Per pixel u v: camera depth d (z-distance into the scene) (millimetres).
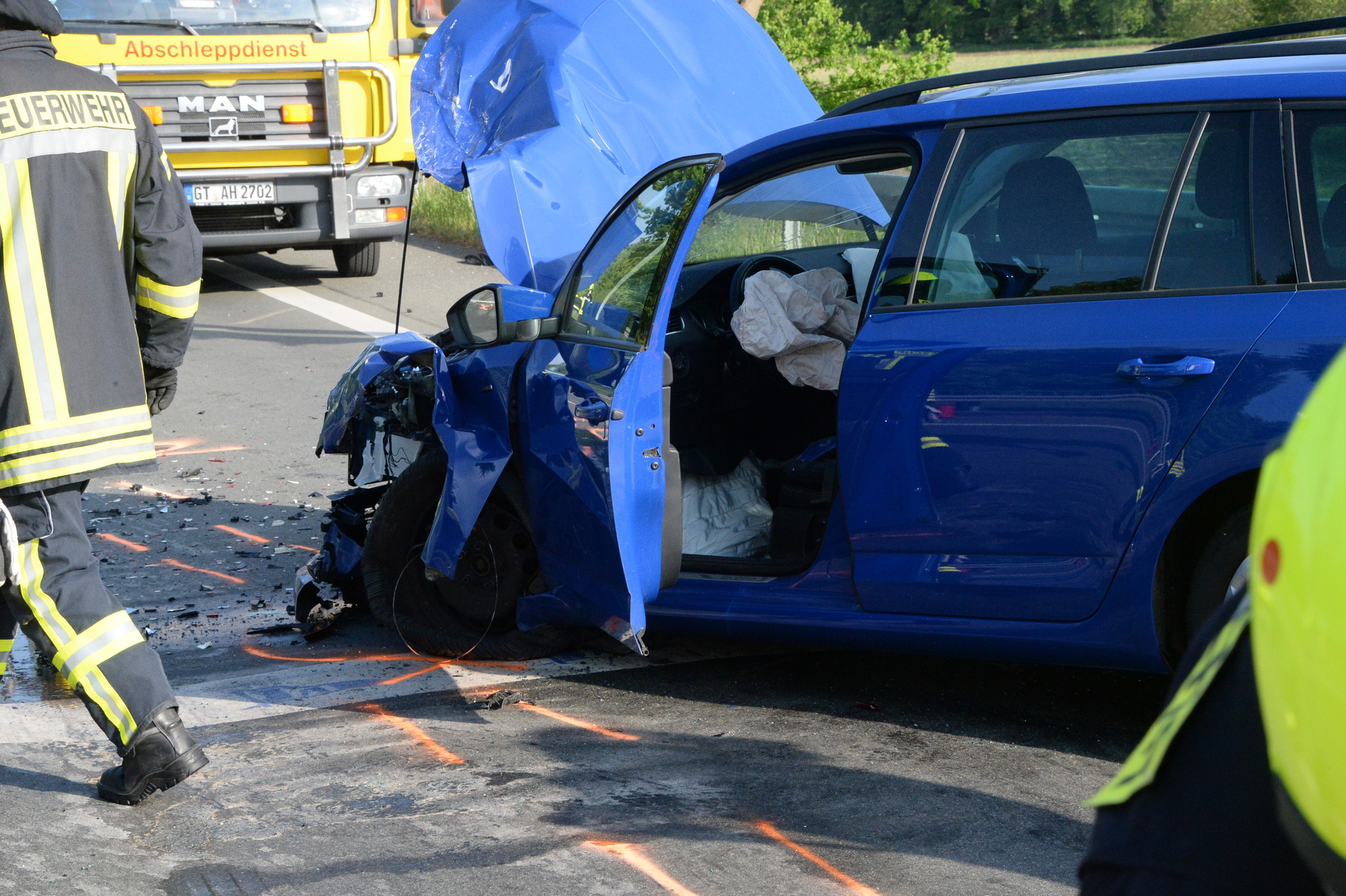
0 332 2730
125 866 2639
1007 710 3586
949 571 3299
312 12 9688
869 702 3645
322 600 4359
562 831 2818
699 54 5184
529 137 4555
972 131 3342
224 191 9844
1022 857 2713
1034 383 3121
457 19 4922
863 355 3344
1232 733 993
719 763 3221
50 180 2744
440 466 3992
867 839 2793
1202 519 3090
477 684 3832
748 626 3633
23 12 2740
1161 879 989
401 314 9898
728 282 4449
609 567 3512
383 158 10188
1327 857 796
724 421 4484
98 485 6000
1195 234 3051
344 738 3396
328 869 2631
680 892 2547
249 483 6059
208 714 3584
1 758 3197
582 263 3811
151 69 9359
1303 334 2869
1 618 3129
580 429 3490
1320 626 752
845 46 13945
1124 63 3451
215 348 8805
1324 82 2955
